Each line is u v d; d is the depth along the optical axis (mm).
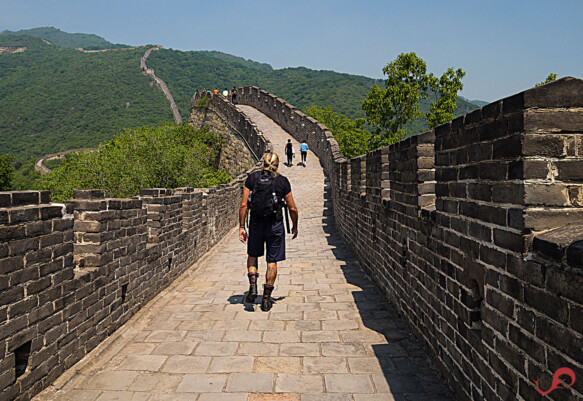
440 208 3842
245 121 34188
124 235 5418
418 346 4461
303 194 20328
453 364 3514
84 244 4695
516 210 2430
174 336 4824
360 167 9289
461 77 23797
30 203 3518
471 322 3156
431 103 24203
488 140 2793
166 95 184875
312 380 3707
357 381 3703
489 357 2830
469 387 3170
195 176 30984
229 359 4141
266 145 27703
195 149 35406
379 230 6867
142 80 199250
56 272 3799
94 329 4508
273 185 5574
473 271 3086
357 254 9453
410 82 24609
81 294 4238
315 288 6926
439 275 3896
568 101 2318
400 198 5434
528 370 2338
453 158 3473
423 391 3559
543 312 2184
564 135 2320
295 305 5934
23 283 3334
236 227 16719
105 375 3848
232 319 5367
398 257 5539
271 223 5613
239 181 17875
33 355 3447
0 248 3092
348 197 11219
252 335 4785
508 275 2553
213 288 7160
